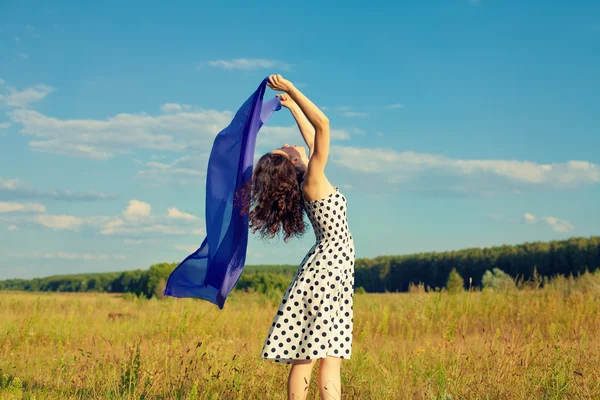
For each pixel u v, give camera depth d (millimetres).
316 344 3367
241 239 4223
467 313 9734
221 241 4270
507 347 5582
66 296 15734
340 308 3492
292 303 3463
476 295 11406
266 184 3705
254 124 4176
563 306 9945
